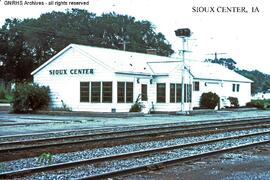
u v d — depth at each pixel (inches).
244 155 593.3
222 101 2133.4
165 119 1342.3
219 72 2228.1
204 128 1018.7
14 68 2603.3
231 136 819.4
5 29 2677.2
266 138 818.2
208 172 464.1
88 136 810.2
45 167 457.1
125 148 669.9
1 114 1505.9
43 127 996.6
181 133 904.3
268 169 485.4
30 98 1562.5
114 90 1512.1
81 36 3297.2
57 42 2935.5
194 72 1962.4
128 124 1107.3
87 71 1567.4
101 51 1701.5
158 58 1982.0
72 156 582.6
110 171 440.8
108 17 3563.0
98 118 1341.0
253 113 1847.9
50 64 1656.0
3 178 415.5
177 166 498.6
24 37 2667.3
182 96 1672.0
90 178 406.9
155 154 596.4
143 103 1633.9
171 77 1694.1
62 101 1624.0
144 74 1624.0
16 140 736.3
